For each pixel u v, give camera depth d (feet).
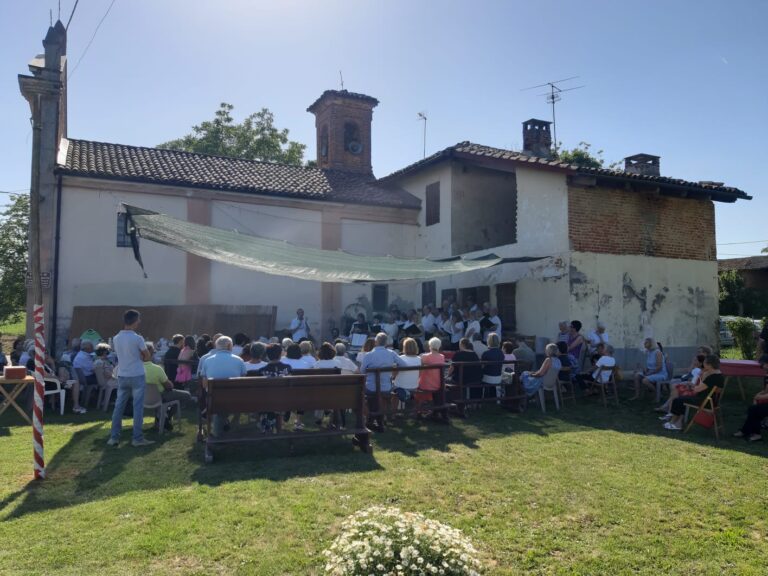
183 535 13.58
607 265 39.93
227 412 20.18
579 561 12.89
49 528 13.91
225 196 48.57
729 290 92.07
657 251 42.34
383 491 16.87
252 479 17.89
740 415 29.73
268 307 47.98
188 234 34.14
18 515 14.73
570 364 33.24
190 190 47.11
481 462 20.26
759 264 106.83
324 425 25.89
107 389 29.78
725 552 13.47
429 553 9.53
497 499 16.56
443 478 18.28
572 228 39.27
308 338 44.45
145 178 44.78
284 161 104.12
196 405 30.83
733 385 39.34
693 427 26.53
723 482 18.35
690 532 14.56
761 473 19.36
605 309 39.50
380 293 55.11
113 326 43.11
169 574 11.82
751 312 90.48
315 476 18.29
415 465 19.75
